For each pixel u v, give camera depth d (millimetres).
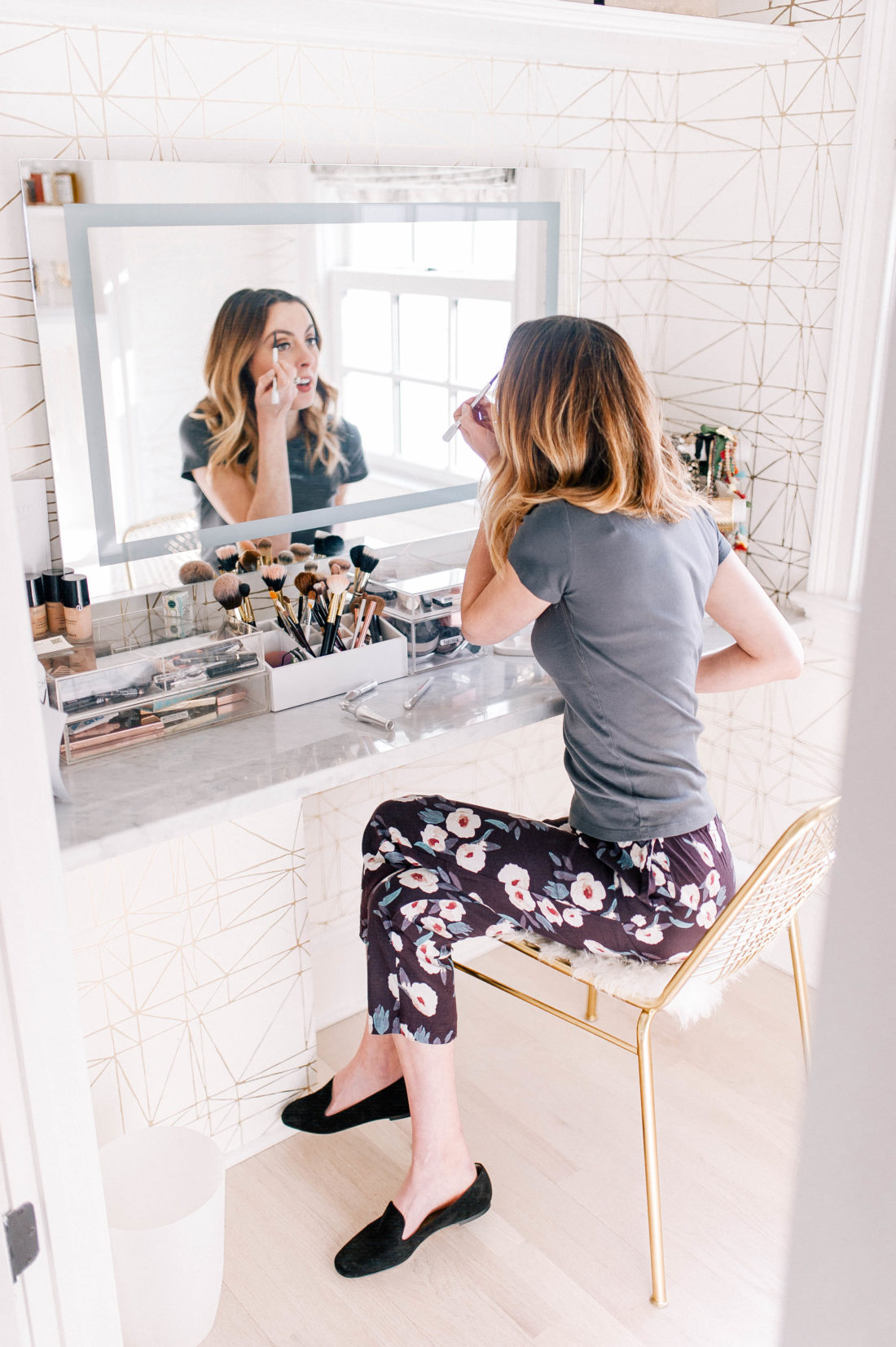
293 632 1834
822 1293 345
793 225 2146
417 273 1990
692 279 2369
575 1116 2012
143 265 1671
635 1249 1730
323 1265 1705
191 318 1741
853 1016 314
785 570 2334
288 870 1860
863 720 289
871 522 275
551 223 2160
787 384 2234
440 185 1979
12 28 1505
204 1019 1823
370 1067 1910
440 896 1659
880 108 1948
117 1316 914
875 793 291
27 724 740
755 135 2174
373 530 2098
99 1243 883
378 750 1624
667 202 2367
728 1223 1777
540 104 2100
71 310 1613
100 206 1606
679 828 1572
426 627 1904
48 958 790
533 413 1518
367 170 1881
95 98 1602
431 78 1943
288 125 1805
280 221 1800
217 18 1616
